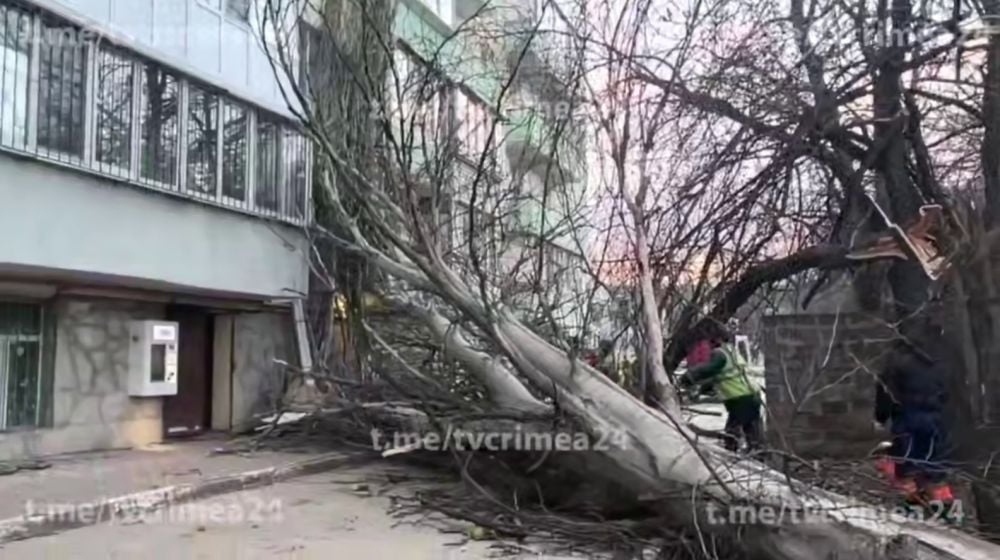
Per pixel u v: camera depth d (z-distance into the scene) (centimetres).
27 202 930
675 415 734
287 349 1475
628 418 691
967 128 913
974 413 720
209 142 1230
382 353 1079
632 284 899
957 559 541
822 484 674
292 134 1391
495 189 1228
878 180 982
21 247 920
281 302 1405
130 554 617
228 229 1269
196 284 1197
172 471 952
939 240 761
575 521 716
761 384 1021
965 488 709
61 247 972
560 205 1038
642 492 671
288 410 1232
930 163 956
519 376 798
